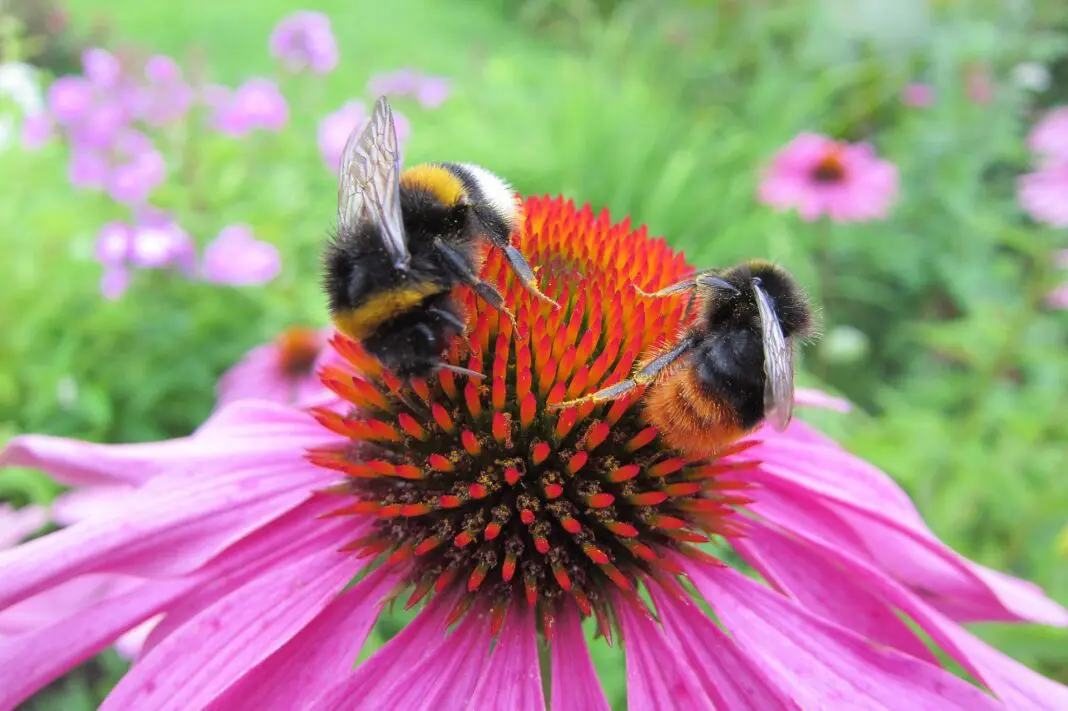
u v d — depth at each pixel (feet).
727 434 0.30
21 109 0.88
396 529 0.29
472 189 0.30
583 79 1.13
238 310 0.78
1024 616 0.32
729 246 0.93
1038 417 0.62
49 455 0.32
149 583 0.30
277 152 0.96
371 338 0.28
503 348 0.29
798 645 0.28
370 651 0.43
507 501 0.29
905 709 0.27
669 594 0.30
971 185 1.03
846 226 1.00
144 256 0.70
